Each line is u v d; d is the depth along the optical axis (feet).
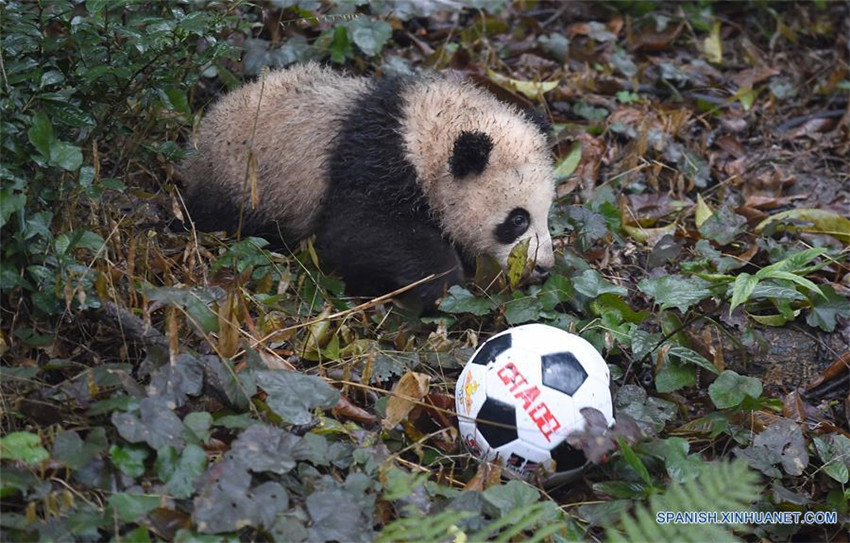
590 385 12.32
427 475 11.71
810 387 15.51
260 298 14.60
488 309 15.34
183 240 15.62
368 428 13.12
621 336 14.85
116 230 13.78
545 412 12.05
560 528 11.68
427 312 16.22
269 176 16.33
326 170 16.10
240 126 16.58
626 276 17.62
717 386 14.15
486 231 16.48
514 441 12.10
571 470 12.34
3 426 11.47
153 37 13.46
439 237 16.56
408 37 22.75
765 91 24.00
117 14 14.85
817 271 17.84
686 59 24.52
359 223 16.01
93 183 13.58
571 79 22.70
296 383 12.15
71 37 13.29
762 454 13.38
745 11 25.93
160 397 11.59
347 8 20.49
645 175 20.52
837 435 13.93
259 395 12.59
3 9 12.93
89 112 13.88
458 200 16.22
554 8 25.03
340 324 14.62
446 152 16.02
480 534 10.42
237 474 10.72
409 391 13.10
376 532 11.06
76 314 12.94
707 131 22.24
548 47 23.20
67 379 12.25
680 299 15.20
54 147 12.38
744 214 19.69
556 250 17.34
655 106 22.56
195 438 11.13
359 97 16.47
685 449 12.64
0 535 10.04
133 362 12.95
